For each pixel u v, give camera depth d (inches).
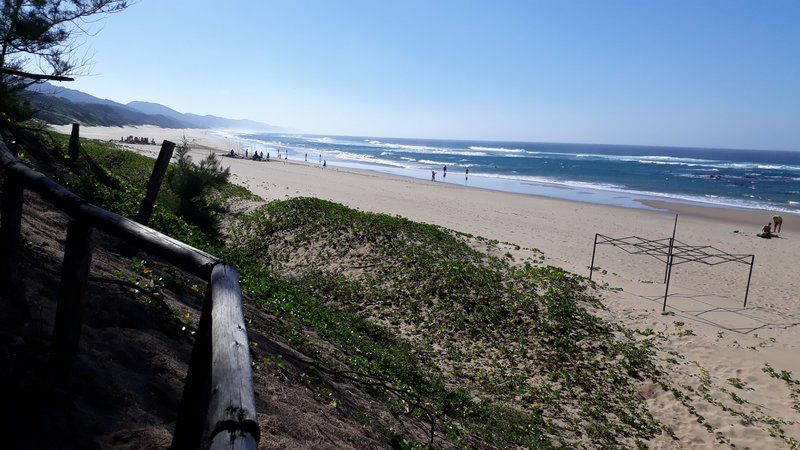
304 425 200.8
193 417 99.2
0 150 185.0
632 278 831.7
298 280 674.2
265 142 6707.7
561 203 1689.2
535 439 372.5
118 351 174.4
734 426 434.0
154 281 277.3
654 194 2155.5
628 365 519.5
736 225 1430.9
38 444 114.7
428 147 7765.8
